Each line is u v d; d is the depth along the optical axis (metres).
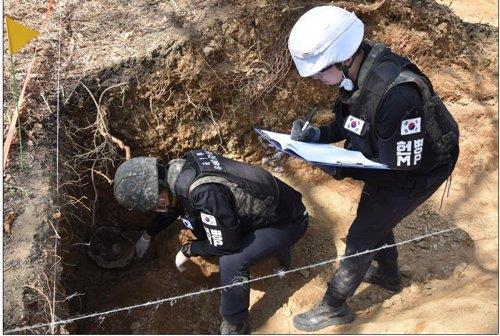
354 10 3.65
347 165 2.14
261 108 3.54
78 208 3.17
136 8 3.63
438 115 2.20
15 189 2.77
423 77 2.16
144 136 3.39
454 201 3.46
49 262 2.52
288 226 2.73
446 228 3.29
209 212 2.45
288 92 3.54
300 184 3.64
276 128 3.62
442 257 3.12
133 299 3.30
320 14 2.07
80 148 3.22
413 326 2.65
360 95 2.11
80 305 3.23
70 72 3.24
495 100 4.03
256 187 2.58
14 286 2.37
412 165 2.13
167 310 3.22
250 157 3.67
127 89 3.24
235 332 2.79
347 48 2.04
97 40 3.44
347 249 2.55
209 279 3.32
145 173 2.50
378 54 2.09
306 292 3.08
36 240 2.56
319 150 2.35
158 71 3.27
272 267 3.21
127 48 3.35
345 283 2.62
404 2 3.81
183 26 3.36
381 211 2.40
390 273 2.90
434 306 2.77
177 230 3.47
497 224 3.31
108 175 3.36
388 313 2.86
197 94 3.36
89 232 3.44
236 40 3.37
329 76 2.15
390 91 2.04
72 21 3.54
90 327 3.17
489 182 3.59
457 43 4.11
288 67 3.49
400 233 3.28
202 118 3.46
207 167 2.51
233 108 3.47
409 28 3.89
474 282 2.92
